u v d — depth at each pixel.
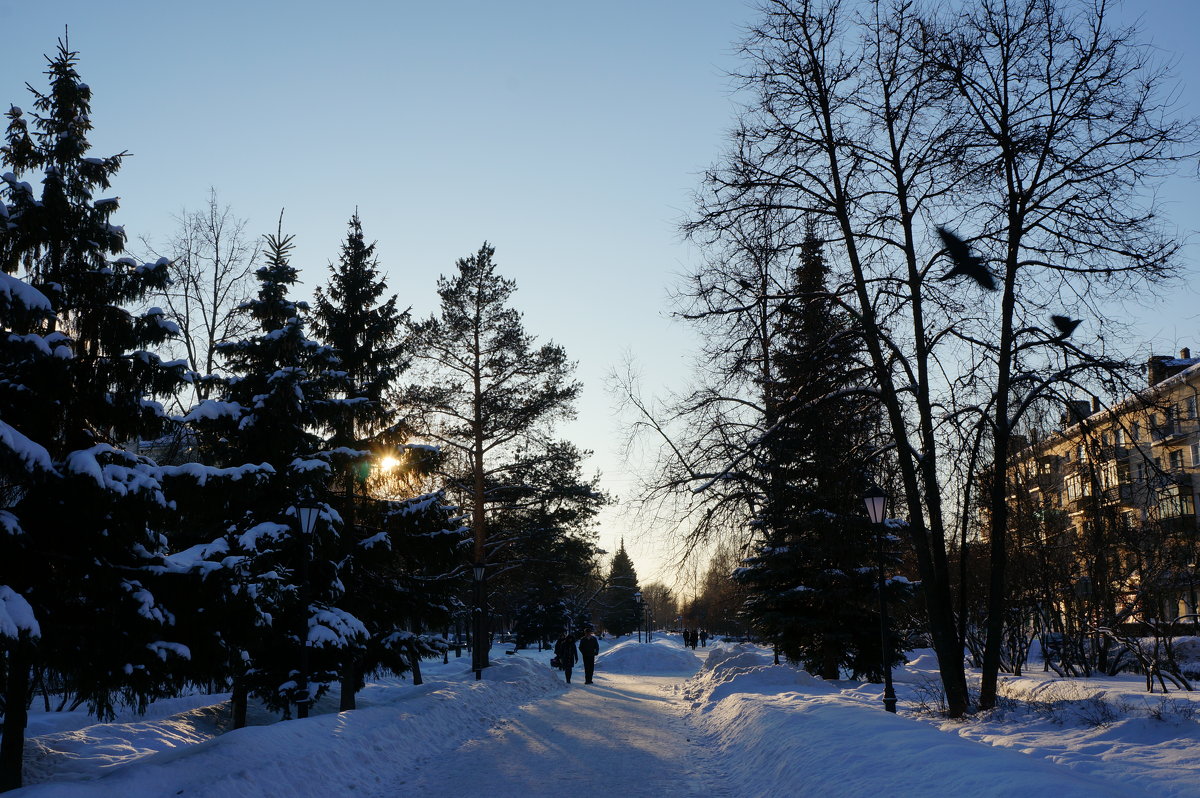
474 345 34.09
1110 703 14.95
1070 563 26.84
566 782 11.86
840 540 23.53
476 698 20.75
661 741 16.16
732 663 27.34
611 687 31.53
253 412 17.84
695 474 17.70
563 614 73.75
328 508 18.17
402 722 15.25
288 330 18.53
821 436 16.92
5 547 10.53
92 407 11.90
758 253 16.81
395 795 11.27
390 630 21.94
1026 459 20.61
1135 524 23.81
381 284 23.22
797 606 24.61
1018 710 15.37
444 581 23.16
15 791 8.62
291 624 18.11
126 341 11.96
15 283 10.21
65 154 12.25
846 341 16.94
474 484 33.69
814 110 16.97
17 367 11.34
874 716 12.77
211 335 29.59
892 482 17.08
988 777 7.56
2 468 9.73
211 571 11.65
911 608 28.95
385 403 22.41
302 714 14.28
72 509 10.95
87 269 12.20
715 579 23.22
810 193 16.95
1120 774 10.08
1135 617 25.16
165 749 14.95
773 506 20.36
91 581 11.02
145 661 11.16
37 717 17.66
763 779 11.30
